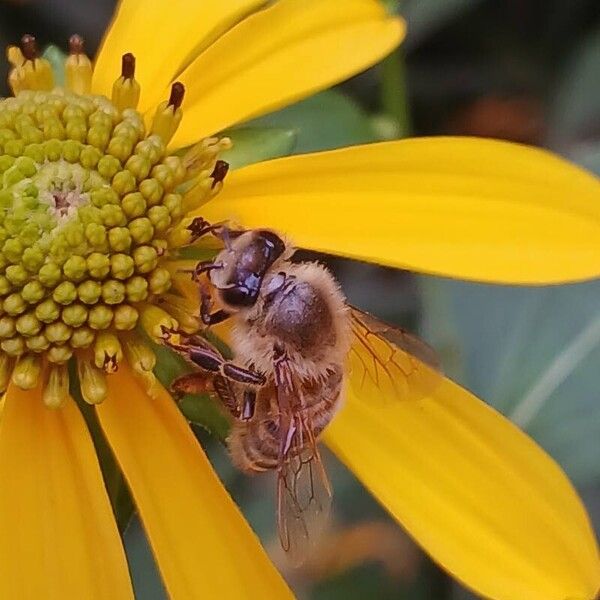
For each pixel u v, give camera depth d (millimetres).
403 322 124
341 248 77
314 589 113
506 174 78
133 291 74
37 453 74
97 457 75
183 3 83
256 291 75
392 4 101
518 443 79
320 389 76
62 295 73
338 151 79
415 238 78
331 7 83
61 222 73
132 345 75
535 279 76
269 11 83
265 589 73
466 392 79
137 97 79
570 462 103
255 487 111
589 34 133
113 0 133
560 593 76
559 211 77
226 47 82
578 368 104
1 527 72
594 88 126
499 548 77
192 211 77
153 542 73
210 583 73
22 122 75
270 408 76
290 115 103
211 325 75
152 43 83
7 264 73
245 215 78
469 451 79
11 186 73
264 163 79
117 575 72
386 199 78
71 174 74
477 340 107
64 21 131
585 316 106
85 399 74
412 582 114
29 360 75
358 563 114
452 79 138
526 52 137
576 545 77
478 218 78
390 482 78
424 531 77
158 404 75
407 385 79
